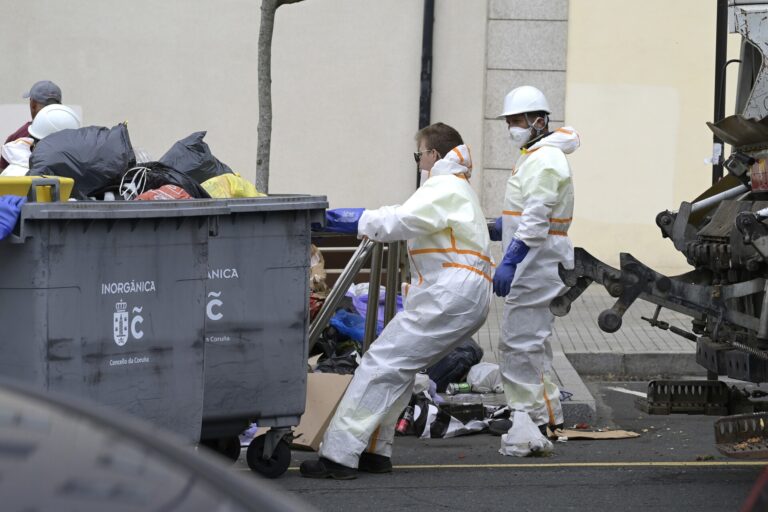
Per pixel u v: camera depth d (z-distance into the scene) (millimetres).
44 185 20938
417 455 27719
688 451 27922
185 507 7602
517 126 28094
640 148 53969
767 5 25703
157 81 54156
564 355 39000
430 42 53594
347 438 24703
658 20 53594
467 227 24531
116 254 21000
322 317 30656
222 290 23266
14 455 7914
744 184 26578
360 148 54281
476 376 33719
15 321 20250
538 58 53844
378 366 24750
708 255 24906
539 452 27375
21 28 54062
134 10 53969
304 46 54062
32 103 36531
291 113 54344
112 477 7824
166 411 21828
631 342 41438
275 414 24062
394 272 31562
